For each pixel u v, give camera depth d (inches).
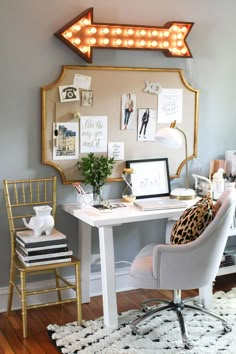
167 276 119.9
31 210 145.3
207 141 168.9
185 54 156.7
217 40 165.0
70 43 140.7
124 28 147.1
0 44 135.8
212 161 167.0
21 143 141.6
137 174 154.9
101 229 130.2
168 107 158.9
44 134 142.9
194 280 120.7
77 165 148.3
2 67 136.9
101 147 151.0
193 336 126.6
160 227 164.7
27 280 146.7
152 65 155.6
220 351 119.1
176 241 123.6
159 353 118.2
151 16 153.3
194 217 121.1
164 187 159.0
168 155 161.5
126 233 159.6
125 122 153.1
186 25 154.9
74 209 140.0
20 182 141.8
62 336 126.6
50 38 141.0
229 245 175.2
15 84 138.8
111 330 129.5
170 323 133.2
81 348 120.9
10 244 143.6
